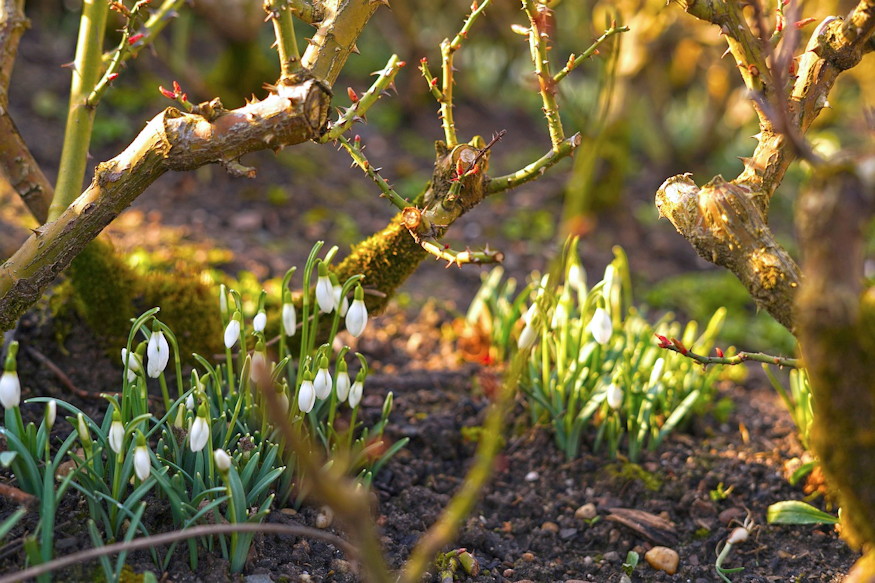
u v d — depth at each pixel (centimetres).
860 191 143
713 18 218
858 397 153
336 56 226
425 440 315
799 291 193
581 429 316
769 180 217
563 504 296
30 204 295
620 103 569
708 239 203
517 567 265
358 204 562
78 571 205
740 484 304
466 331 403
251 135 203
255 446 246
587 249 551
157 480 216
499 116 753
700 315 490
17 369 301
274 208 531
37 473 214
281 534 244
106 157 543
